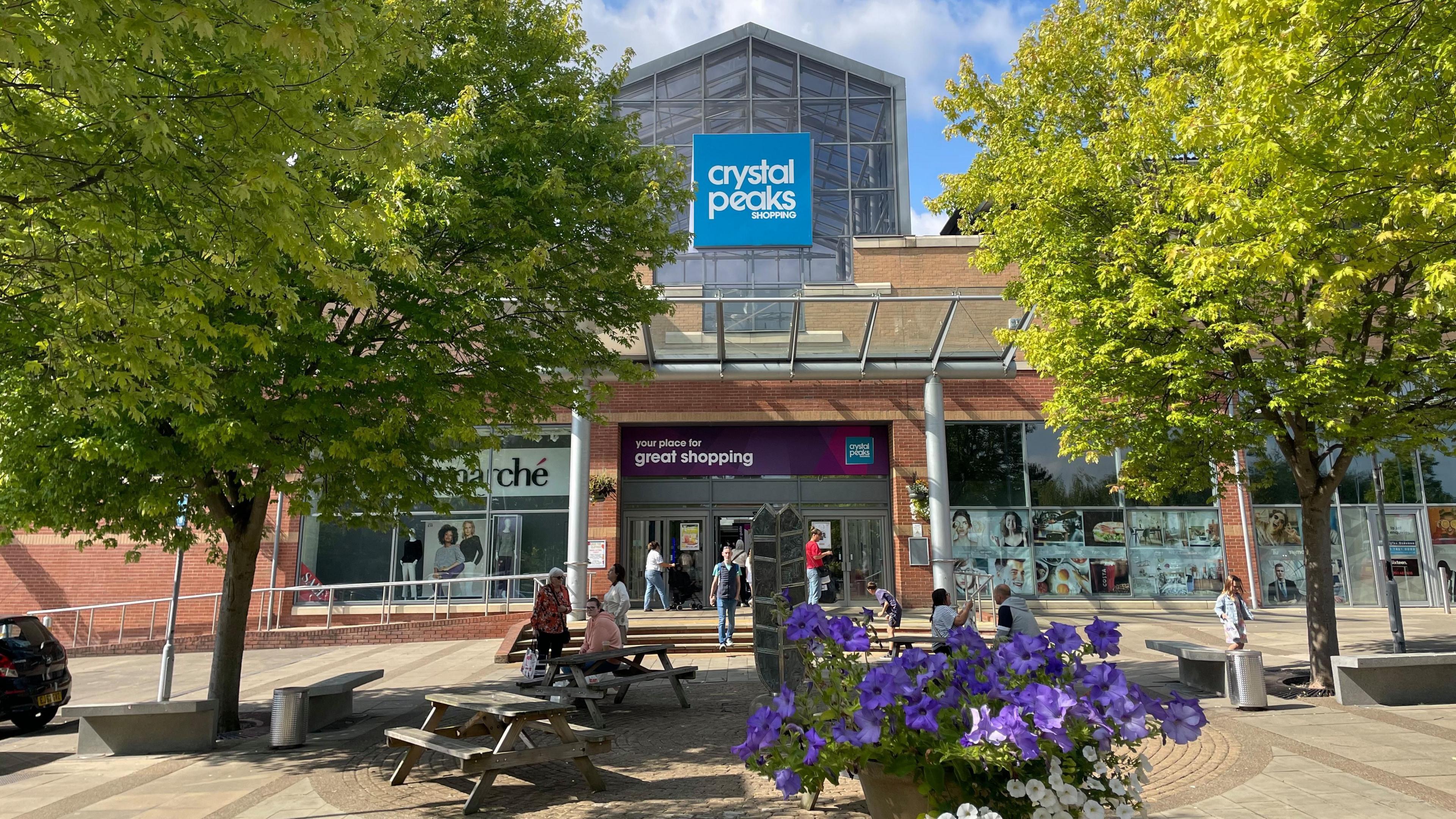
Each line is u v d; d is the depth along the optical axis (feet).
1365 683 32.55
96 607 62.54
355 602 67.62
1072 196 39.45
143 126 16.80
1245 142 27.12
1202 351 35.09
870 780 12.84
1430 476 72.13
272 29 16.20
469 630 62.08
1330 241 27.07
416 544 68.74
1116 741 12.01
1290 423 37.76
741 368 65.77
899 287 73.92
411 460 33.35
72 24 16.01
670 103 81.05
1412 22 22.81
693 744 29.30
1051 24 42.93
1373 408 34.06
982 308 63.05
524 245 34.04
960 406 70.69
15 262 20.34
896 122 80.84
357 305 21.16
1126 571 69.00
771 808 21.26
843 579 70.49
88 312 20.12
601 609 38.63
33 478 29.30
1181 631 56.90
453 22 34.45
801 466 72.02
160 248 25.39
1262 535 69.82
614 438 70.54
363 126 20.67
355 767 27.32
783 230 76.07
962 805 11.03
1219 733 28.12
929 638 51.70
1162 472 40.37
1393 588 45.01
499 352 34.22
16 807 23.63
